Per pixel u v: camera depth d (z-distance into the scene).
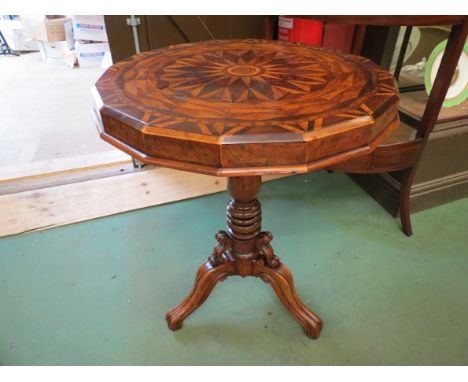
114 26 1.49
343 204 1.58
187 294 1.18
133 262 1.30
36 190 1.63
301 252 1.33
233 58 0.90
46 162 1.82
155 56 0.92
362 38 1.40
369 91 0.68
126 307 1.14
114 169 1.78
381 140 0.63
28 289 1.19
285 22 1.52
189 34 1.58
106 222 1.48
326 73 0.79
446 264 1.27
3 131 2.17
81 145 2.01
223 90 0.70
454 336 1.04
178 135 0.54
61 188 1.65
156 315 1.11
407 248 1.34
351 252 1.33
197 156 0.55
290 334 1.05
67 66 3.36
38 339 1.04
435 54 1.29
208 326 1.08
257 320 1.10
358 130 0.57
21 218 1.48
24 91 2.78
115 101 0.65
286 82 0.74
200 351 1.01
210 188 1.67
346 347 1.01
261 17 1.63
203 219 1.50
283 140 0.52
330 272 1.25
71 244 1.37
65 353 1.00
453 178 1.51
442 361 0.97
